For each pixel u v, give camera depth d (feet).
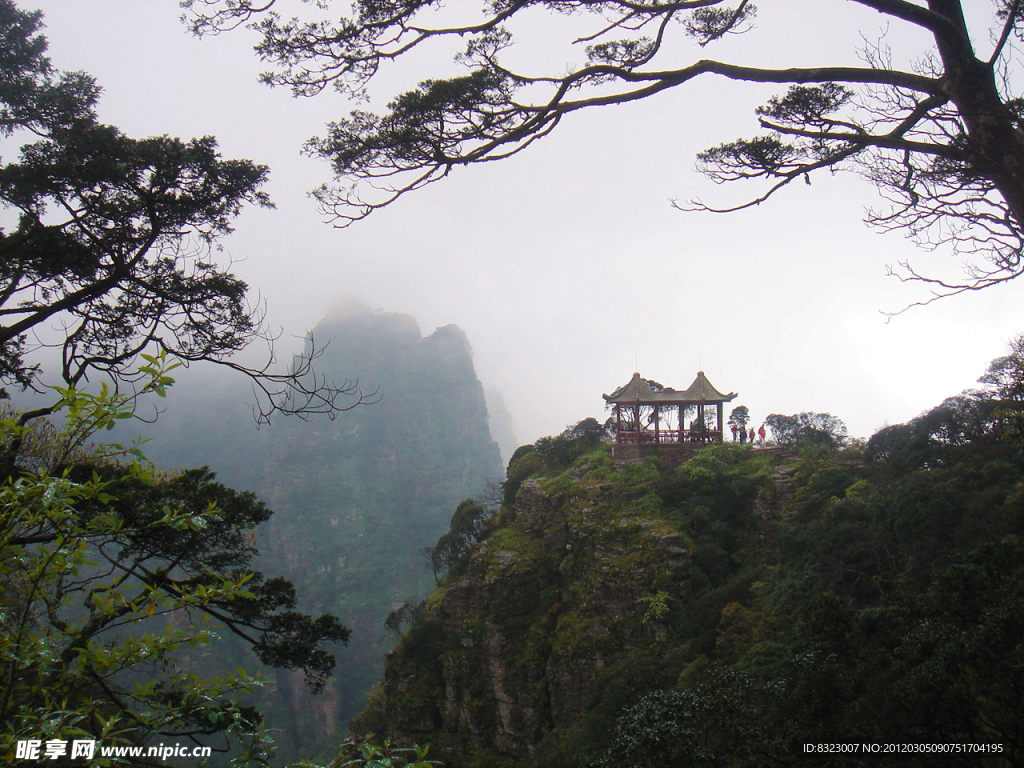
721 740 63.10
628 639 147.43
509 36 37.65
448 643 182.70
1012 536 62.95
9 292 53.06
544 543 179.93
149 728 18.95
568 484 180.86
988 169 31.22
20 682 20.49
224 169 53.31
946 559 96.53
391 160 37.65
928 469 129.80
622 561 153.79
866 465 149.28
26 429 20.13
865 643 63.31
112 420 19.69
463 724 174.40
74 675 18.57
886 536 113.09
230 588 21.16
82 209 53.16
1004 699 50.42
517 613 174.19
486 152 37.01
